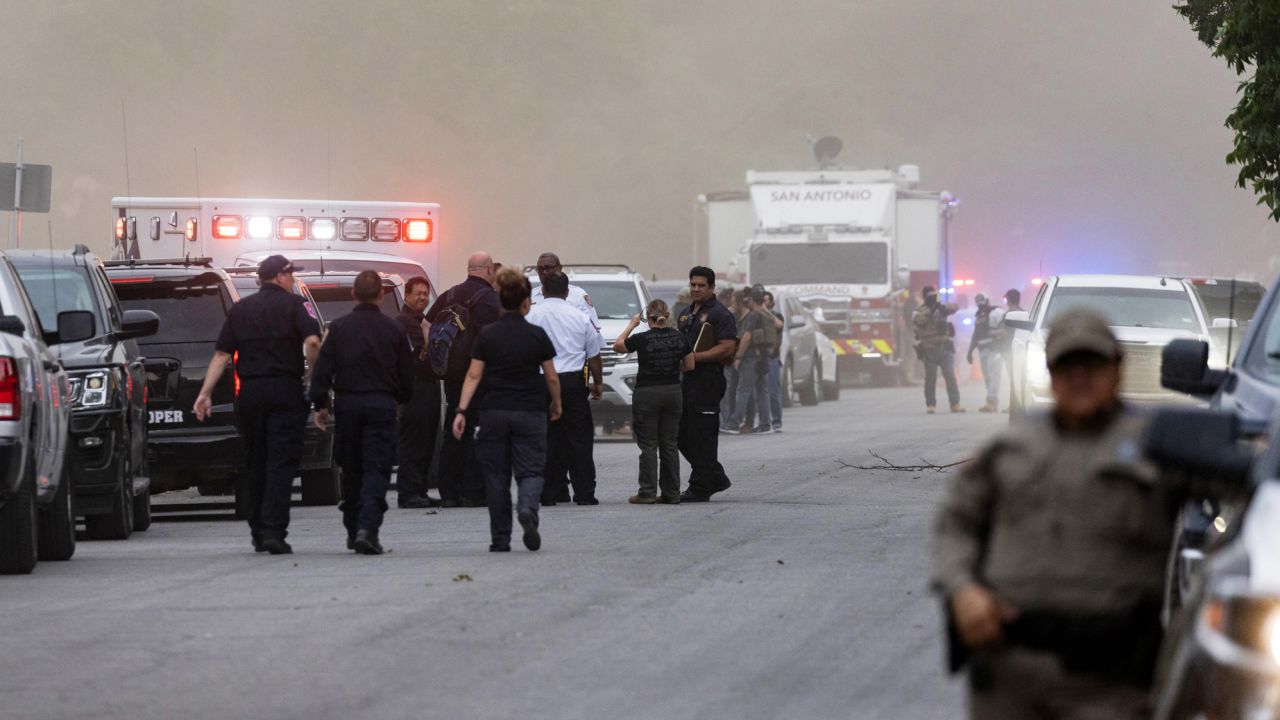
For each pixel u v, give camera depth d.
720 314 61.81
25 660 33.03
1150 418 18.70
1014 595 18.75
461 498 63.56
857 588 40.91
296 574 44.41
